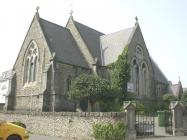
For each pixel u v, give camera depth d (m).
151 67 46.41
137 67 42.94
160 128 28.30
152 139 21.44
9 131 15.05
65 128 22.88
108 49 43.56
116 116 19.86
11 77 40.28
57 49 37.00
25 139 15.52
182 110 26.39
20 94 38.69
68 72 36.22
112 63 39.59
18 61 40.81
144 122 25.67
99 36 48.44
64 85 35.19
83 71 38.50
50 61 34.62
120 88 37.44
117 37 44.72
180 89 63.25
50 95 33.56
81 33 43.25
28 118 26.94
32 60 38.62
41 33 37.66
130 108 20.64
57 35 39.94
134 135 20.38
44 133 24.67
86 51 41.09
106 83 31.39
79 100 32.03
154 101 45.72
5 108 39.25
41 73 35.84
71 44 41.34
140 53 43.81
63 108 34.28
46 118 24.89
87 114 21.42
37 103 35.16
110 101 32.78
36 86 36.09
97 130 19.98
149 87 45.06
